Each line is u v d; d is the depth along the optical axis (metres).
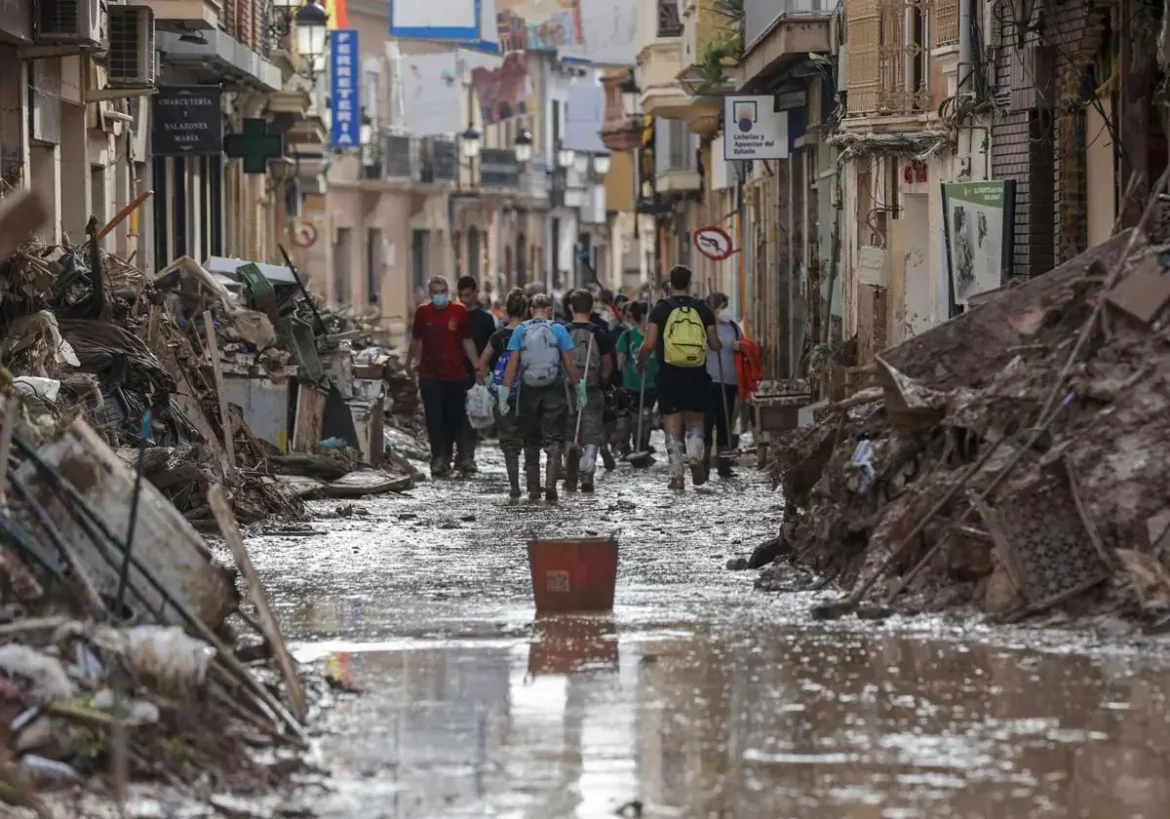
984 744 20.11
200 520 41.19
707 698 22.55
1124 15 43.53
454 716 21.81
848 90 69.38
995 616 26.53
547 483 50.47
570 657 25.33
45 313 41.12
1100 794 18.27
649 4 132.25
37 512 21.20
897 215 71.88
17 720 18.03
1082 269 30.12
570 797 18.45
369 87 167.00
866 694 22.50
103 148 69.69
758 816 17.73
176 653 19.48
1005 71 56.69
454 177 182.00
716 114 127.31
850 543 30.89
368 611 29.86
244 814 17.61
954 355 30.25
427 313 60.00
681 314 53.16
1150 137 43.53
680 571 34.25
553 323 50.41
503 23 137.25
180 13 77.38
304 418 53.53
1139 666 23.64
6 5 52.03
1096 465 27.14
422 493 53.25
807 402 59.19
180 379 46.03
